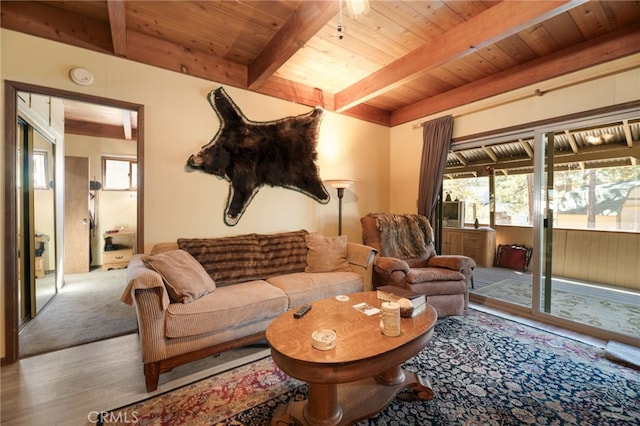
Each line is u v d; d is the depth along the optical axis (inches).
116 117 191.5
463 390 66.5
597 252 124.1
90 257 204.2
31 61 81.4
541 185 111.3
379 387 62.9
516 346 88.0
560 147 121.0
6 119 78.2
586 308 114.5
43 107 125.6
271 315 84.2
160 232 100.5
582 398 63.6
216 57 111.4
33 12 81.7
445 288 108.2
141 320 65.5
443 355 82.4
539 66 108.8
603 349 86.4
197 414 58.9
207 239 103.3
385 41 98.5
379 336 57.0
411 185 159.0
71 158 187.5
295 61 113.3
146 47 97.7
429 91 140.8
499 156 192.2
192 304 73.5
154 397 64.3
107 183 214.7
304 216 135.9
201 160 106.5
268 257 109.4
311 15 78.1
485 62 112.7
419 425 55.4
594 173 120.9
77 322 105.9
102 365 77.4
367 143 159.8
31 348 86.4
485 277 171.5
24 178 106.0
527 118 114.0
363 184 158.4
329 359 48.5
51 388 67.3
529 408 60.4
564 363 78.2
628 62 90.0
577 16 84.8
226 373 74.2
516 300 129.6
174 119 103.1
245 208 118.2
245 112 119.0
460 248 204.1
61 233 152.2
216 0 79.9
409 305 67.0
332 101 145.4
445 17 86.0
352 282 106.3
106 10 85.9
